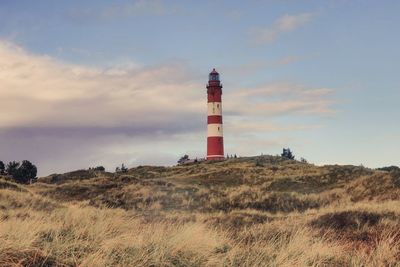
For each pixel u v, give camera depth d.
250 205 40.66
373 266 9.26
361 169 59.47
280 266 8.16
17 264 6.34
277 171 66.56
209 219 23.05
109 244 7.66
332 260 9.52
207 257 8.08
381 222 16.98
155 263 7.32
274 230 15.73
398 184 39.78
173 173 86.25
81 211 16.08
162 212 33.81
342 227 17.52
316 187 53.25
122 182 48.47
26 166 85.00
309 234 13.47
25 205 28.22
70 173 86.44
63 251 7.11
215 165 89.50
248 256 8.49
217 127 101.50
